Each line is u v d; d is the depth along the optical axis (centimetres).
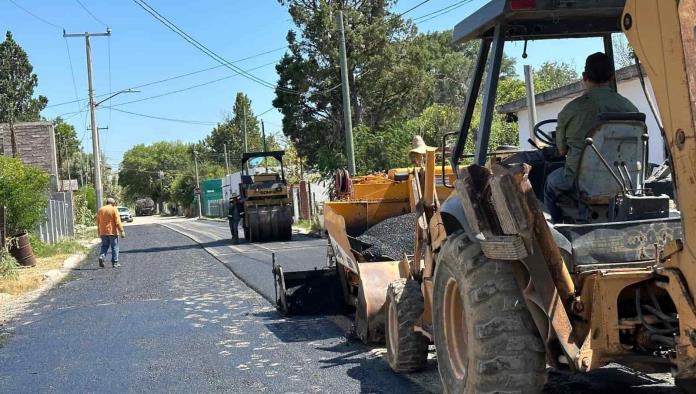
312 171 3956
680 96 333
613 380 584
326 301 1023
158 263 1992
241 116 9925
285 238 2656
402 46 4047
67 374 757
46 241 2767
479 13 506
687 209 336
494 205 423
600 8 468
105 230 1981
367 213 1082
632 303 421
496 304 430
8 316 1201
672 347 383
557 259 412
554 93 1769
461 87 5741
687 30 330
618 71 1180
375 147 3184
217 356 798
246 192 2636
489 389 429
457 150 552
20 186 2106
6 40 6556
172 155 12431
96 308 1215
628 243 429
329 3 3859
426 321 608
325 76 3878
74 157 9244
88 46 4028
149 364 779
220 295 1268
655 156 1165
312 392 631
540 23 514
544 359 429
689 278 344
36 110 6644
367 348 790
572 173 473
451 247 474
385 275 812
